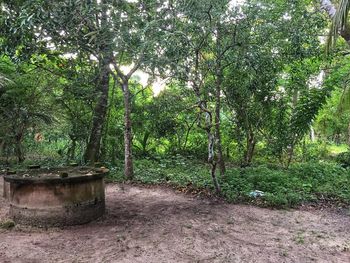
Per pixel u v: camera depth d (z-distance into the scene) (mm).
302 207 5844
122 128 10570
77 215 4641
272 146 9891
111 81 10312
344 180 7430
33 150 11844
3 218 4828
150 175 8328
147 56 6504
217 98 7445
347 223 5023
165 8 6324
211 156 6203
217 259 3635
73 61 8359
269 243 4145
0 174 8531
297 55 7402
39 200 4465
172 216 5219
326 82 8625
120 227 4637
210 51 7117
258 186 6793
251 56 6500
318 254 3832
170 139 11445
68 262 3463
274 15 7074
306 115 8578
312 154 12188
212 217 5188
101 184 5090
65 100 9492
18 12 6117
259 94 8766
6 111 9992
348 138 12891
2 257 3551
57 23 5910
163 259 3598
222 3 6039
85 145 9484
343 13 5887
